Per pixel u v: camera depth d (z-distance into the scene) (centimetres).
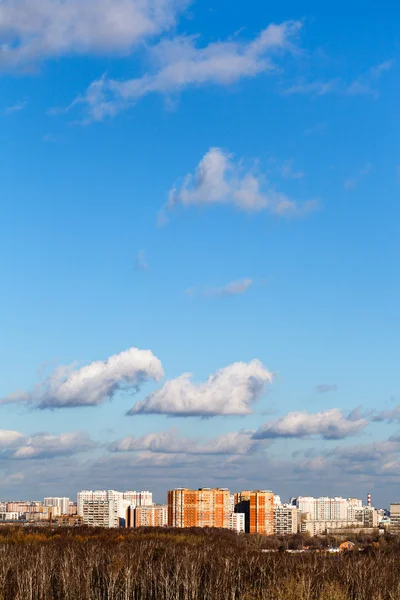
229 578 19362
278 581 17562
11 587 19012
